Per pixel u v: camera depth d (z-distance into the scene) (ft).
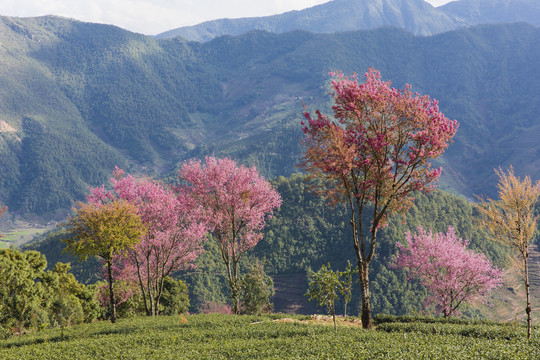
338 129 90.07
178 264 161.99
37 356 75.61
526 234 62.18
